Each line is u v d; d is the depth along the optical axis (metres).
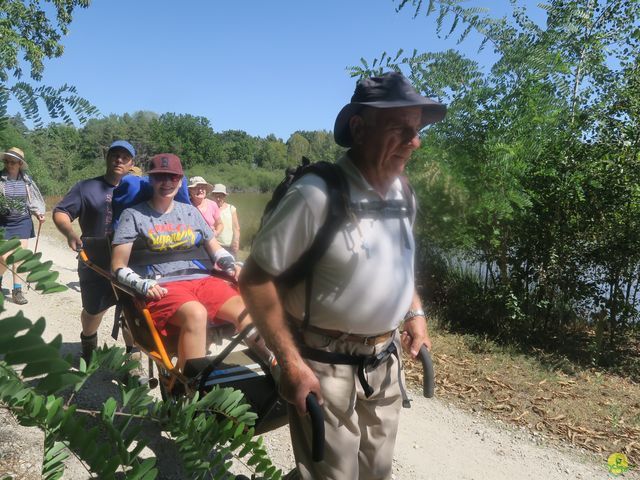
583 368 5.94
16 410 0.90
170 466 2.96
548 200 6.24
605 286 6.44
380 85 1.95
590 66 6.00
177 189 3.82
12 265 0.90
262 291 1.90
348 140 2.07
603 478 3.75
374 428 2.29
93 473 0.86
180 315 3.34
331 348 2.08
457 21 1.51
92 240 4.07
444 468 3.81
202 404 1.24
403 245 2.08
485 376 5.41
